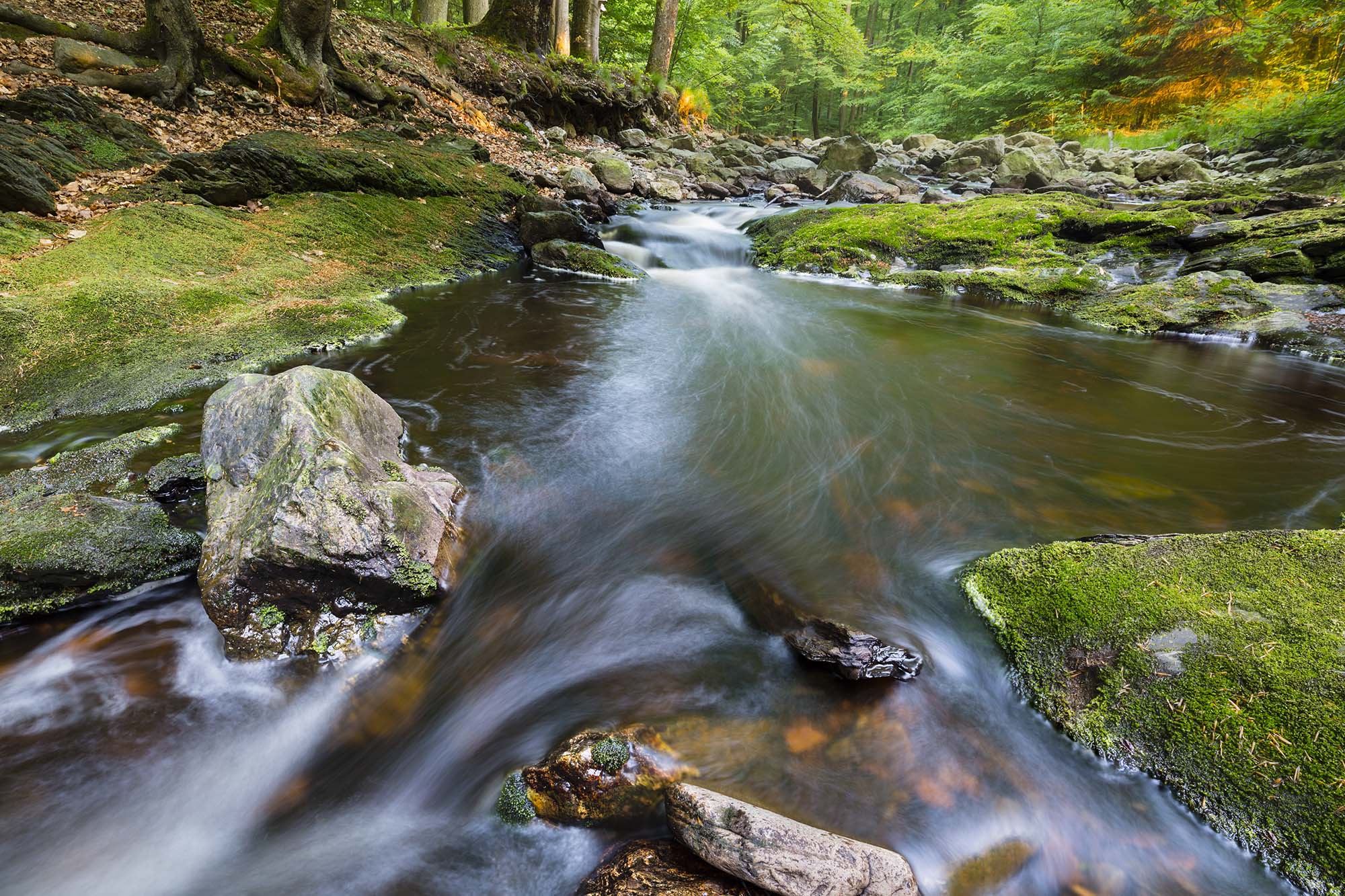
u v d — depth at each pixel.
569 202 11.24
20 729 2.33
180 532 3.06
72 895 1.91
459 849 2.04
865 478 4.05
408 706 2.52
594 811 2.01
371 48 12.85
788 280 9.80
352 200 8.62
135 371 4.71
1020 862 1.91
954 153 20.23
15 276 5.23
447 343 6.11
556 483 3.89
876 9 40.50
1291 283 7.72
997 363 6.28
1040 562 2.94
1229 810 1.95
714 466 4.21
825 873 1.67
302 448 2.90
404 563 2.77
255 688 2.52
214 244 6.86
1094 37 23.59
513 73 15.34
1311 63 18.83
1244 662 2.23
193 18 9.19
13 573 2.64
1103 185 14.75
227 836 2.10
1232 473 4.07
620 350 6.30
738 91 30.41
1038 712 2.38
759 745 2.24
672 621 2.88
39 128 7.02
